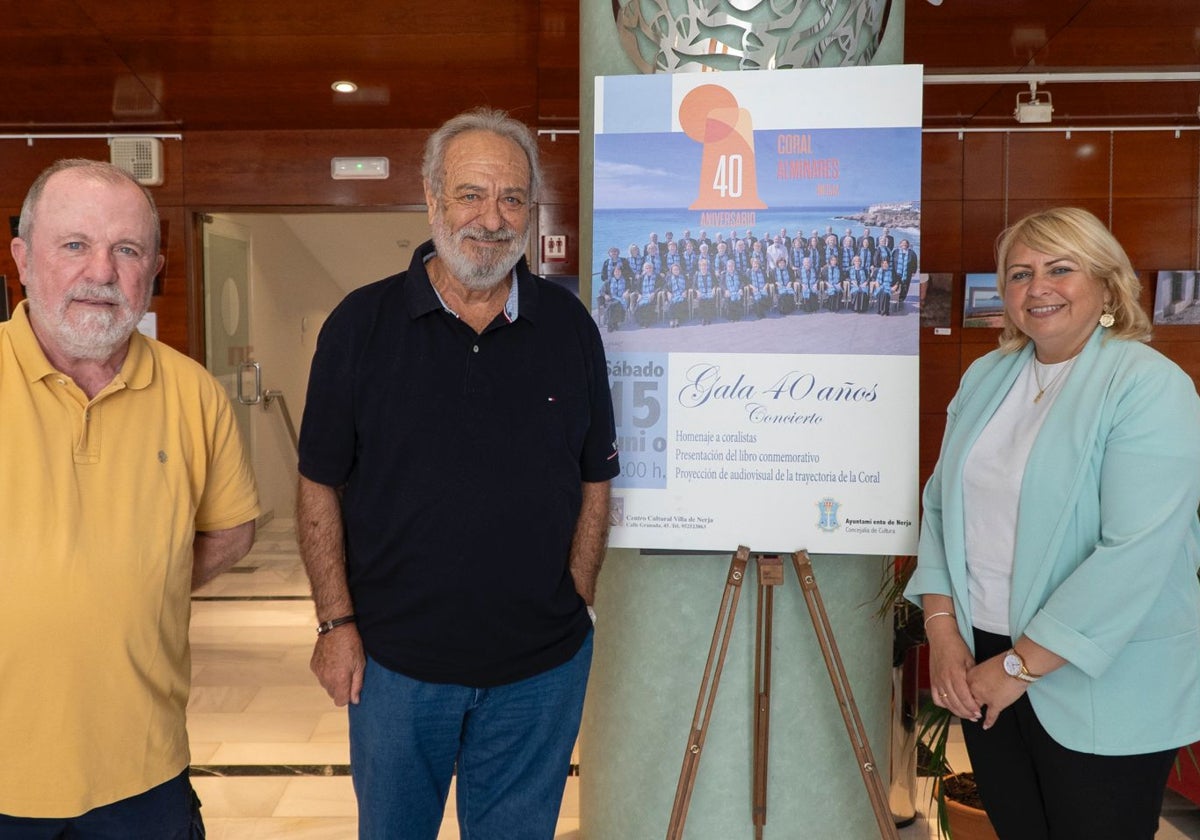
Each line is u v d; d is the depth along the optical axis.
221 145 6.12
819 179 2.05
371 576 1.81
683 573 2.32
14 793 1.44
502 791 1.88
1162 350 6.15
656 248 2.10
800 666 2.29
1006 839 1.86
